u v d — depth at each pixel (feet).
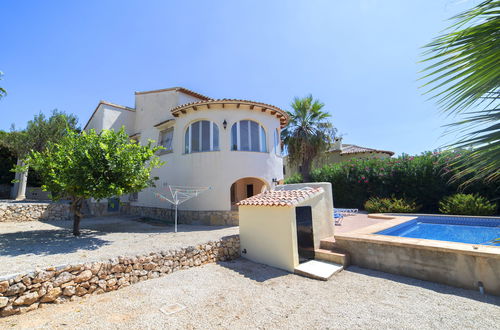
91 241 28.63
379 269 22.67
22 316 15.01
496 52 5.47
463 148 5.67
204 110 46.06
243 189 66.13
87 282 18.22
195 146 46.83
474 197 42.68
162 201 50.88
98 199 28.66
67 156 26.66
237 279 21.62
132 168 28.73
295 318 14.80
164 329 13.75
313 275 21.53
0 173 81.92
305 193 27.14
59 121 69.31
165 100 63.31
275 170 49.96
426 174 49.93
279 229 24.86
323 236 27.99
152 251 22.53
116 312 15.74
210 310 15.94
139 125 69.67
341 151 90.27
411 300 16.61
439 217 41.11
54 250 23.98
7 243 27.14
